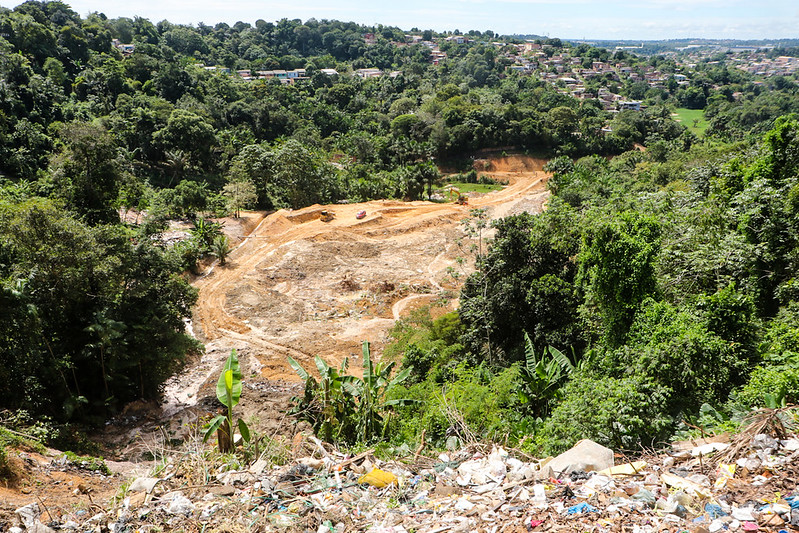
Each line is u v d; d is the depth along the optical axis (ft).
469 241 171.73
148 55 387.14
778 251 65.05
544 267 83.30
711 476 22.70
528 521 19.54
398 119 356.79
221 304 127.85
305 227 176.24
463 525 19.89
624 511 19.81
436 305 131.64
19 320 66.90
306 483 25.17
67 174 114.73
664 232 74.02
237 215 190.39
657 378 46.44
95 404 76.74
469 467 26.13
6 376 65.77
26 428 59.52
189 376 98.58
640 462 24.94
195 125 258.16
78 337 77.97
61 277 73.46
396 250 163.84
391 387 53.98
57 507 31.76
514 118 357.20
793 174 77.30
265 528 21.11
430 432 43.24
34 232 73.00
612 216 72.28
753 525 17.93
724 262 64.03
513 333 80.74
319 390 54.54
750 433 25.40
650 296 58.95
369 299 135.44
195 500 24.08
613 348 58.34
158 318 82.89
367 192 241.96
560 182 224.94
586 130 370.12
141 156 258.78
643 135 380.99
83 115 259.60
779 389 37.40
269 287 138.82
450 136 341.82
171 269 88.02
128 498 25.03
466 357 79.10
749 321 54.08
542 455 35.09
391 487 24.30
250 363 104.06
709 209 75.66
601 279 61.05
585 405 38.29
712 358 45.37
